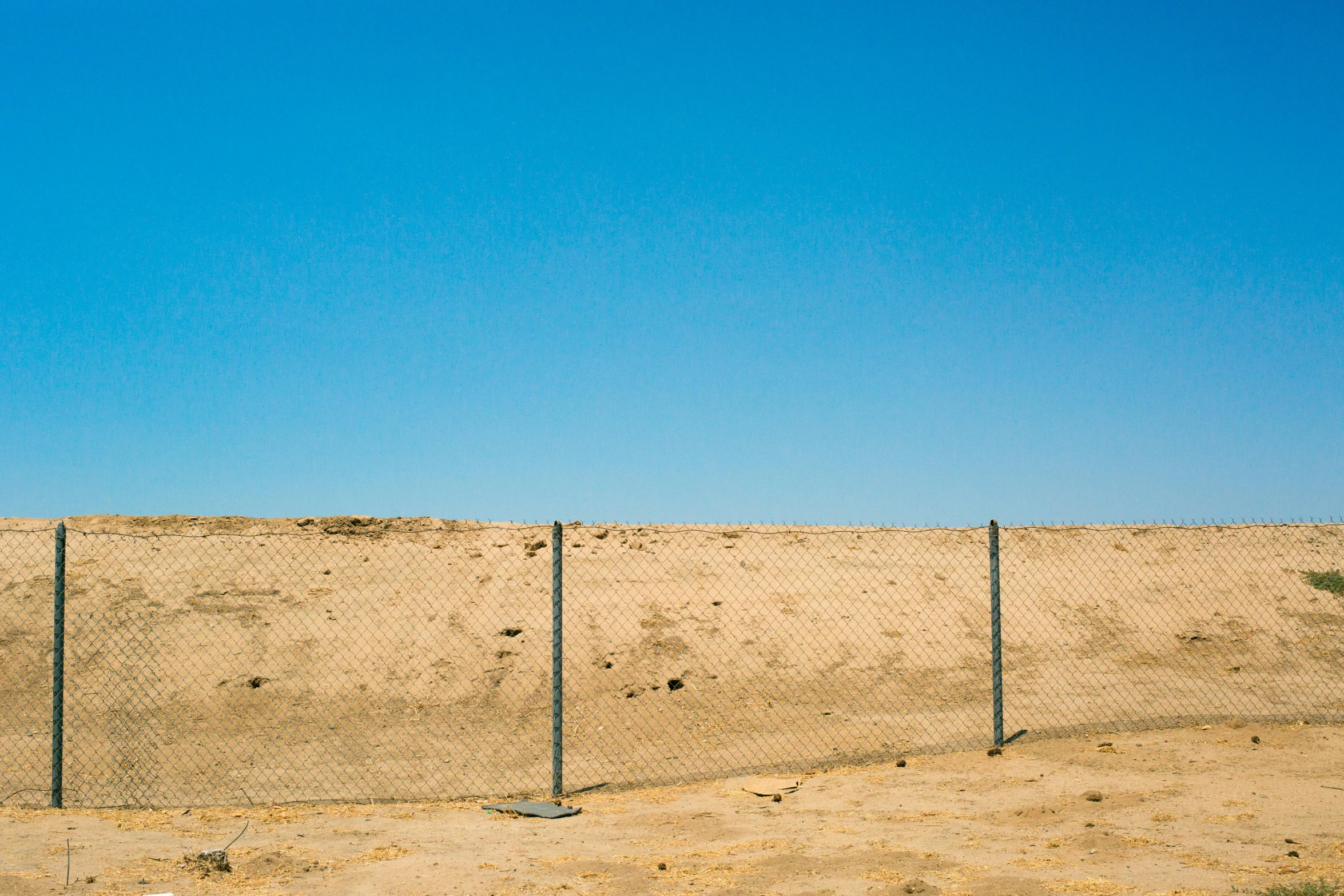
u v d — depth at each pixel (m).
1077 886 6.02
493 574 15.45
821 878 6.38
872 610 14.62
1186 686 12.31
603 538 16.69
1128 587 15.42
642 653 13.45
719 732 11.41
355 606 14.56
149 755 10.98
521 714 12.13
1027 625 14.31
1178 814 7.51
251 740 11.43
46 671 13.00
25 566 15.34
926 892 6.00
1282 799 7.80
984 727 10.97
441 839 7.54
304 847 7.30
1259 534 17.09
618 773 10.16
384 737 11.48
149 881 6.36
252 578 15.22
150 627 13.88
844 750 10.49
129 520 16.91
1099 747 9.76
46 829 7.73
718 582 15.34
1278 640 13.79
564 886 6.32
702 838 7.48
